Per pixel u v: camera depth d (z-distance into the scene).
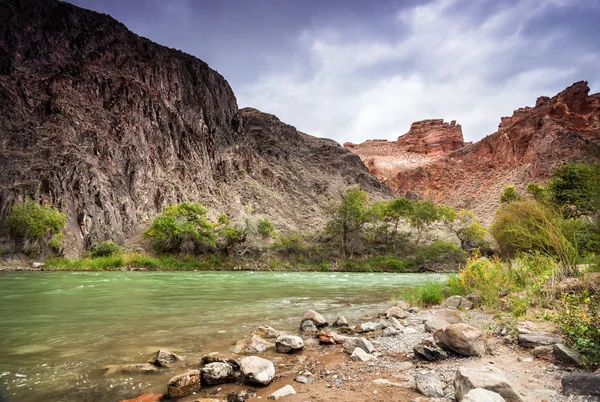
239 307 11.59
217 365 4.79
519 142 122.94
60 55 56.97
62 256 33.00
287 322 9.15
